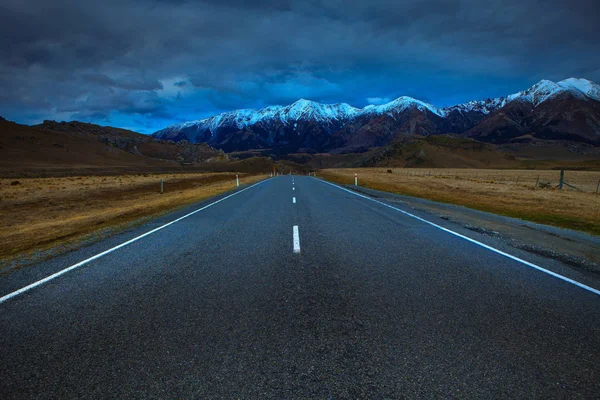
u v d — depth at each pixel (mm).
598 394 2297
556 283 4551
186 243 7012
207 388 2369
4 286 4551
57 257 6090
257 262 5527
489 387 2361
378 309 3664
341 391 2314
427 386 2369
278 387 2363
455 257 5836
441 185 28875
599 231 9336
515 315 3531
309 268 5164
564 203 15656
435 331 3168
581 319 3455
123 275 4957
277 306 3758
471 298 3984
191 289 4328
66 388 2391
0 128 165375
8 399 2281
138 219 10531
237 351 2838
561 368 2596
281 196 17688
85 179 44000
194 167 181250
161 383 2430
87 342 3023
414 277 4742
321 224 9109
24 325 3369
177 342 2996
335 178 45375
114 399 2273
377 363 2650
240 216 10703
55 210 15938
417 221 9680
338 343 2951
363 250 6289
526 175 67062
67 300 4008
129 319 3473
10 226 11727
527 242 7211
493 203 15867
